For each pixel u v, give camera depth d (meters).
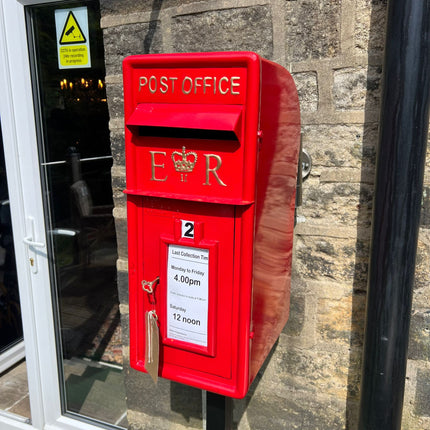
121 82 1.86
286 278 1.59
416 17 1.19
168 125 1.17
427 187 1.48
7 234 3.24
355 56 1.50
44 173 2.36
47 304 2.48
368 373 1.43
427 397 1.62
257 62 1.09
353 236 1.62
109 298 2.47
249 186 1.16
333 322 1.72
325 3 1.50
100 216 2.32
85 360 2.64
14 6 2.11
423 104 1.24
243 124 1.13
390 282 1.35
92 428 2.57
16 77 2.20
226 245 1.23
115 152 1.95
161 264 1.32
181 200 1.26
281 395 1.87
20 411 2.86
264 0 1.56
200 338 1.31
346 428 1.78
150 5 1.74
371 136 1.53
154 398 2.12
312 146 1.62
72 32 2.10
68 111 2.22
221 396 1.52
